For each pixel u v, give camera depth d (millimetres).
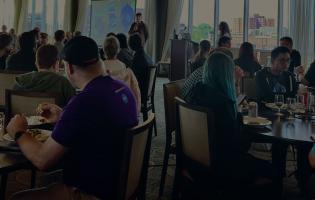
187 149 2490
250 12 10961
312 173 2416
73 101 1658
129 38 5082
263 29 10805
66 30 12883
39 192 1774
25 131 1744
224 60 2373
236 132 2303
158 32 11734
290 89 3885
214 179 2340
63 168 1735
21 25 13641
